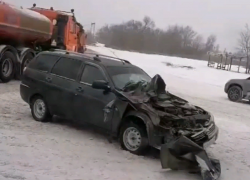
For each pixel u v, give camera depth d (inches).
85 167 210.4
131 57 1594.5
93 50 1705.2
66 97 283.0
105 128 258.1
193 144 206.1
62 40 700.0
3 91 461.7
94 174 200.5
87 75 277.7
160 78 263.3
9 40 553.0
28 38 583.5
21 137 258.2
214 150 277.7
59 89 289.3
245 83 590.6
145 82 269.1
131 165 221.5
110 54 1585.9
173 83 826.8
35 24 576.7
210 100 584.1
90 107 265.3
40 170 197.9
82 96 270.8
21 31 543.2
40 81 306.7
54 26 689.6
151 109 231.5
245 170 235.9
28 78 318.0
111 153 241.1
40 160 214.2
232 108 516.4
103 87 255.3
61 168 204.5
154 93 255.6
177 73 1130.7
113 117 249.8
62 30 698.8
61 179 187.8
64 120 325.4
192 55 3031.5
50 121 315.6
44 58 318.0
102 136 282.2
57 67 302.2
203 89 767.1
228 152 275.9
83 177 194.1
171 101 259.9
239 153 275.6
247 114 473.1
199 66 1469.0
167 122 225.5
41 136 266.7
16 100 405.4
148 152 247.9
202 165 200.4
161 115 226.5
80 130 296.0
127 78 275.3
